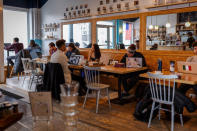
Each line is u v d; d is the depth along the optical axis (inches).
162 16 202.7
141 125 123.8
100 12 259.4
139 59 176.9
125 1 231.9
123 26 237.0
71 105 54.9
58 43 165.0
